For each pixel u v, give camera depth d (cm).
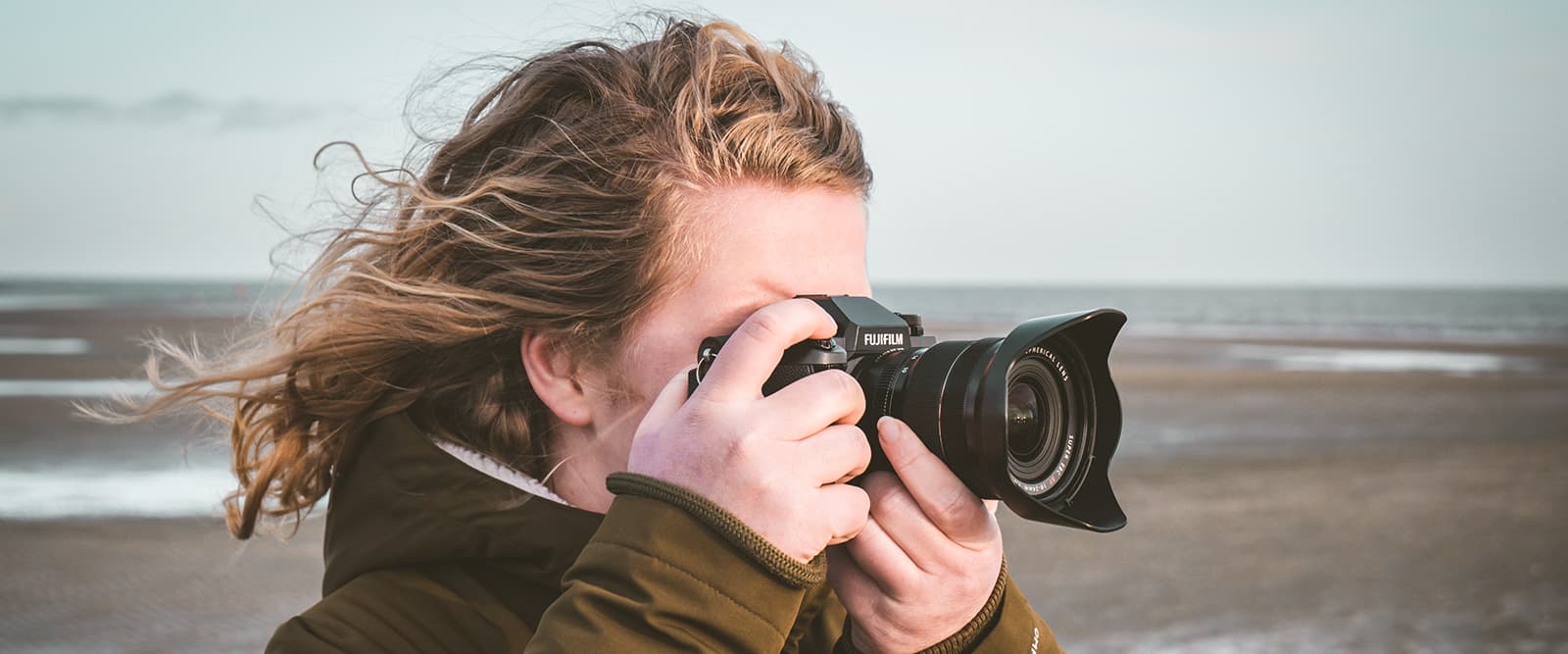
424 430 135
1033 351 122
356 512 130
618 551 101
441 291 130
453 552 124
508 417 134
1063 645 634
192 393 142
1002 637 125
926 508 112
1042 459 125
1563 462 1339
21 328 4366
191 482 1098
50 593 720
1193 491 1142
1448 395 2155
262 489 138
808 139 129
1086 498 126
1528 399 2084
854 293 133
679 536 100
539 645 99
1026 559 849
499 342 133
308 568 786
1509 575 797
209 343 156
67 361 2694
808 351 115
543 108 139
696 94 127
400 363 133
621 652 96
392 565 126
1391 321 7725
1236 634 655
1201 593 749
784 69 141
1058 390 127
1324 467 1297
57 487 1076
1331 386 2322
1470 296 17012
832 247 130
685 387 115
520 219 132
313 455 138
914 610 115
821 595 138
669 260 124
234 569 782
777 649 101
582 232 126
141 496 1033
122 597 712
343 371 131
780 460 103
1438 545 895
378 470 129
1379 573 806
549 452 135
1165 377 2562
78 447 1325
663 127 128
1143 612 702
